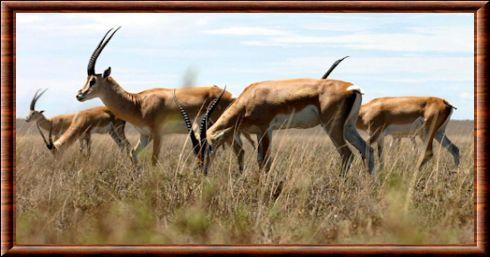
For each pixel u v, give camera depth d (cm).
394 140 2120
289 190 1098
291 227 948
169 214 1034
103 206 1071
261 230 952
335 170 1365
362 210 1027
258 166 1425
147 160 1659
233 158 1545
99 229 965
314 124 1513
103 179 1260
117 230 962
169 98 1886
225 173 1338
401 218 965
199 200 1075
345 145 1452
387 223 961
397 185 1112
